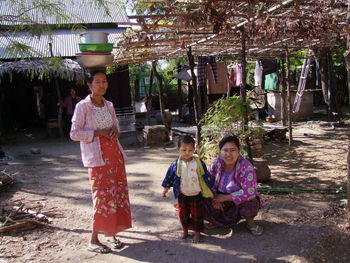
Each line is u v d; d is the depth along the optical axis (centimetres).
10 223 388
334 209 401
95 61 317
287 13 465
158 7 424
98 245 330
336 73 1586
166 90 1947
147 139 889
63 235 366
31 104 1558
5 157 805
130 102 1259
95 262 308
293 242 328
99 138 313
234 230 360
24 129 1394
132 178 589
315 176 544
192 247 328
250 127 473
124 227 335
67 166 711
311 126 1056
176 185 333
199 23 435
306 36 489
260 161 514
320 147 762
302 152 721
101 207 315
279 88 1247
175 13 433
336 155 679
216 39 619
